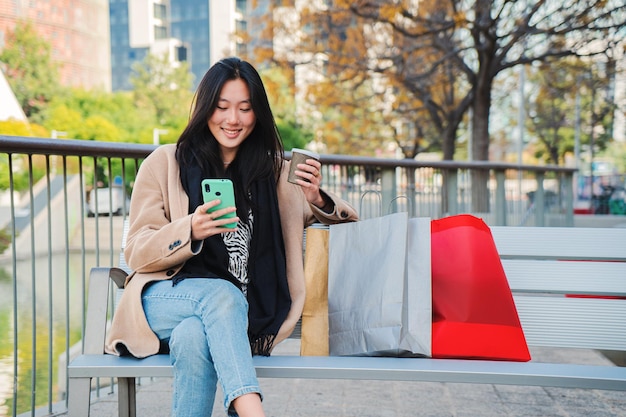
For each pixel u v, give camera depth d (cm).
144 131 4309
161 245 188
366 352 189
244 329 177
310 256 212
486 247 191
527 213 852
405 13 952
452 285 188
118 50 7769
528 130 2970
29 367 561
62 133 4241
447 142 1358
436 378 172
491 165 671
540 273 218
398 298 185
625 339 209
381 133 2000
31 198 272
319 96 1285
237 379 166
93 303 196
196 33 7544
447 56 1033
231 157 214
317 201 209
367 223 200
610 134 3344
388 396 307
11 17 5534
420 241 189
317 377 176
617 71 1131
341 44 1201
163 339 192
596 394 310
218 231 187
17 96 4756
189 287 187
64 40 6188
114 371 179
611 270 215
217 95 202
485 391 315
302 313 209
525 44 1055
